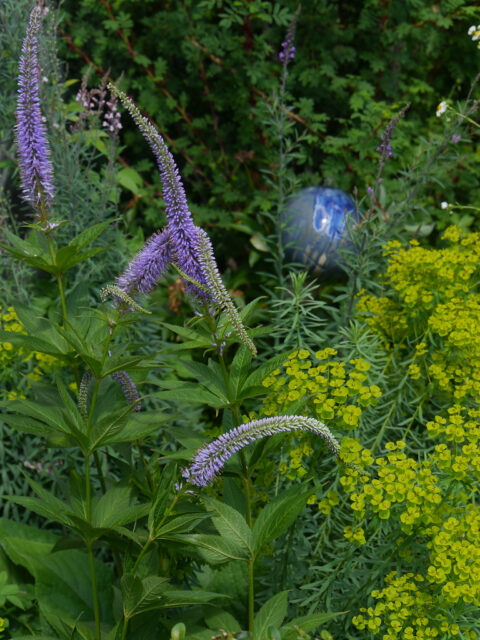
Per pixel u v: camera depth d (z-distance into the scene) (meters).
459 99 5.67
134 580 2.06
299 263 4.42
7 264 3.82
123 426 2.19
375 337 3.19
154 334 4.26
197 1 5.14
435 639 2.45
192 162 5.31
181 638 2.03
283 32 5.20
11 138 3.99
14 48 3.89
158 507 2.07
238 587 2.80
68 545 2.35
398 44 5.30
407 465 2.48
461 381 3.07
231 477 2.57
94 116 4.23
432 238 5.43
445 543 2.40
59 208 3.89
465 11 5.19
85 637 2.27
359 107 5.04
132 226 5.11
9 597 2.54
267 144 5.15
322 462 2.71
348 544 2.69
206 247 2.06
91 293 3.82
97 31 5.18
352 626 2.71
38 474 3.17
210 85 5.36
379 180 3.96
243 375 2.41
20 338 2.37
